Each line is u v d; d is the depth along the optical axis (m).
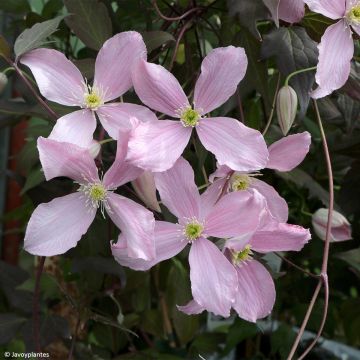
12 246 0.69
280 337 0.48
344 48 0.33
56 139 0.32
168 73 0.32
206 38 0.49
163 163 0.30
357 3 0.33
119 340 0.48
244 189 0.34
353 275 0.49
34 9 0.55
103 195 0.32
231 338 0.47
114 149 0.39
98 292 0.44
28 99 0.40
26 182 0.41
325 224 0.36
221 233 0.32
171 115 0.32
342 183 0.43
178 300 0.44
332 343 0.50
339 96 0.38
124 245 0.31
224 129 0.32
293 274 0.49
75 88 0.33
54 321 0.43
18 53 0.32
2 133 0.68
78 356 0.44
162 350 0.48
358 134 0.43
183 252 0.39
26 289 0.44
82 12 0.36
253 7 0.34
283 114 0.34
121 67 0.33
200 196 0.32
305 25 0.35
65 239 0.32
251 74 0.37
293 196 0.48
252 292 0.33
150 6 0.43
